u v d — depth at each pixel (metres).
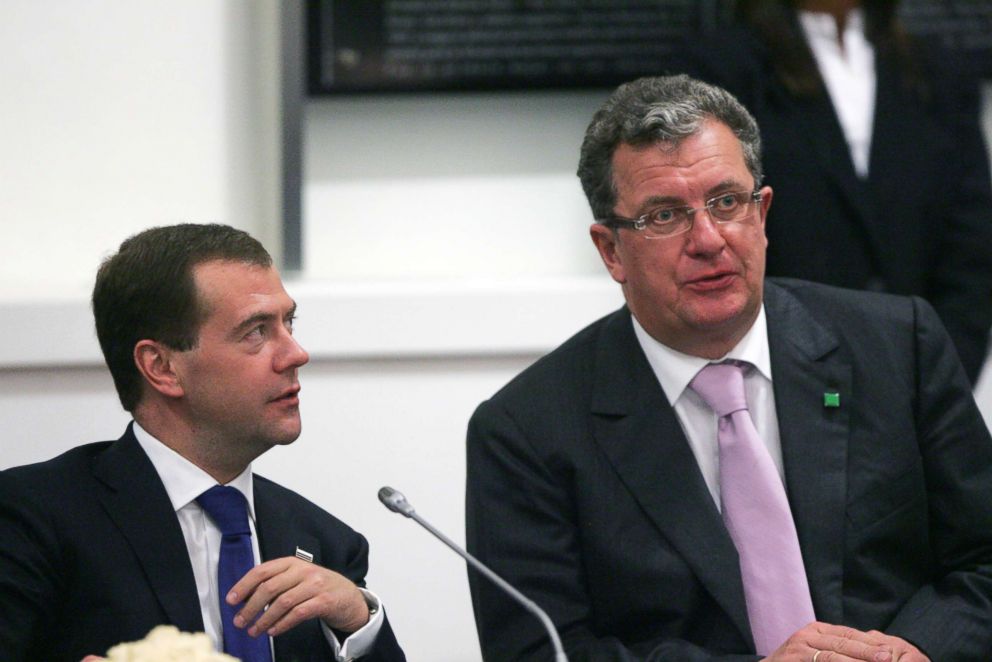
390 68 11.42
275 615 5.92
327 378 10.77
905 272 9.99
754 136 6.64
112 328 6.37
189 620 6.18
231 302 6.27
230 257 6.36
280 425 6.38
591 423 6.77
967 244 10.20
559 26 11.45
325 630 6.36
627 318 7.07
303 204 11.45
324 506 10.73
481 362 10.87
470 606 10.63
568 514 6.70
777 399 6.77
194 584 6.25
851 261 9.88
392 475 10.74
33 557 6.12
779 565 6.44
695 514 6.51
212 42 11.36
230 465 6.47
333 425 10.74
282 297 6.42
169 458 6.42
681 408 6.80
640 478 6.61
